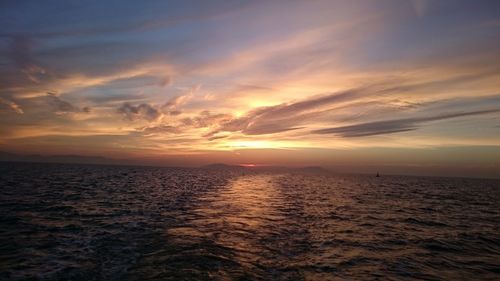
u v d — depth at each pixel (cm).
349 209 2925
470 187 9669
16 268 1034
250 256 1211
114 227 1700
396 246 1535
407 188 7506
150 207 2548
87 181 5869
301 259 1227
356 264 1209
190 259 1113
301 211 2600
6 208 2319
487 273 1185
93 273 988
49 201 2795
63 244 1339
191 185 5681
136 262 1087
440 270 1197
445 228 2120
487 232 2031
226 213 2302
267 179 9894
